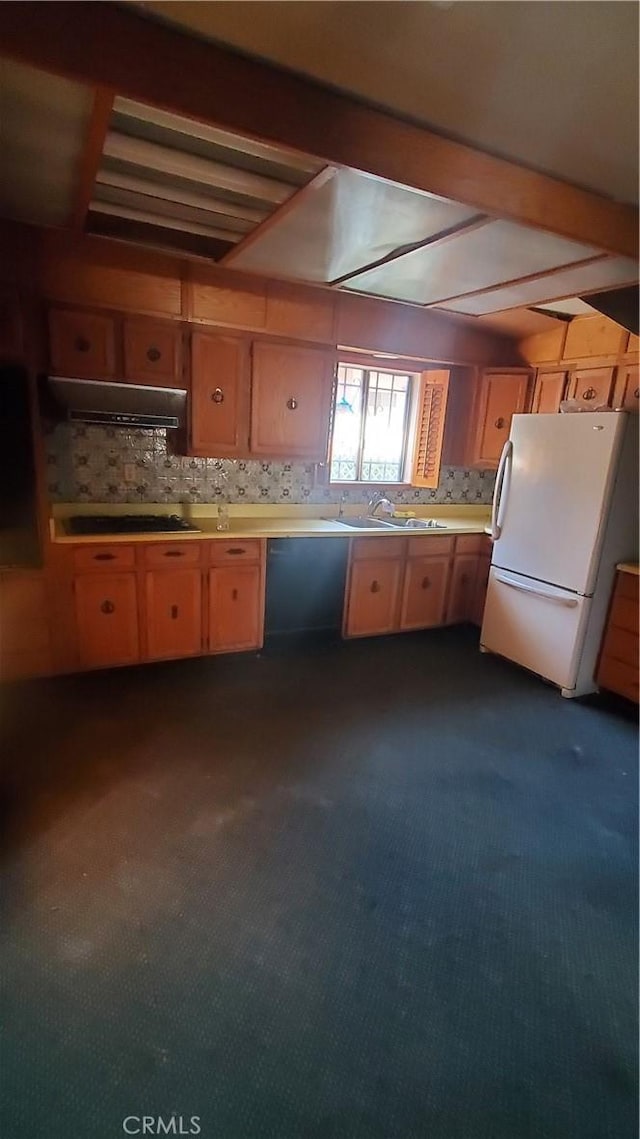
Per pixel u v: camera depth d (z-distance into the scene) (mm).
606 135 1544
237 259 2451
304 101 1386
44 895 1696
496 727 2883
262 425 3414
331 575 3750
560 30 1153
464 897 1792
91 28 1181
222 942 1580
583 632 3158
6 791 2176
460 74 1316
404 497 4445
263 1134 1156
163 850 1908
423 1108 1218
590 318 3607
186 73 1266
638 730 2914
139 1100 1202
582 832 2131
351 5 1112
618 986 1520
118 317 2889
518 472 3438
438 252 2234
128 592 3096
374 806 2211
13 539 2830
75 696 2955
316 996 1445
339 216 1933
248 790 2258
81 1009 1375
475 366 4090
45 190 1930
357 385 4051
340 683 3295
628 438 2943
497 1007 1443
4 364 2611
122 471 3406
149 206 1998
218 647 3412
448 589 4172
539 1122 1205
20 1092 1201
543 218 1816
